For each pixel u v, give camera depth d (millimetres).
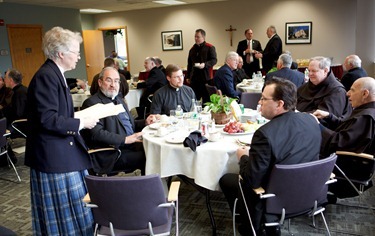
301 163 1652
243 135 2393
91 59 10812
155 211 1588
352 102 2410
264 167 1655
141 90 6117
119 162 2693
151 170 2393
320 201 1808
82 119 1889
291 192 1654
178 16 10062
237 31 9492
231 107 2703
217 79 4793
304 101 3168
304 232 2361
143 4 9312
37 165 1854
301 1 8750
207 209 2578
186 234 2395
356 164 2291
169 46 10398
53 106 1761
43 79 1745
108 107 2201
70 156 1885
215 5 9562
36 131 1832
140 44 10805
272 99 1729
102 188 1507
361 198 2771
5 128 3264
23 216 2805
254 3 9172
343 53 8672
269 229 1882
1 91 4805
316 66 2996
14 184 3512
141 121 3156
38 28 8531
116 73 2785
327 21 8641
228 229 2430
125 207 1548
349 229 2391
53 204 1923
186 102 3488
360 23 7352
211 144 2232
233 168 2172
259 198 1758
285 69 4180
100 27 11289
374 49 7340
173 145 2250
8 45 7812
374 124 2199
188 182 2566
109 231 1725
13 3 7848
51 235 1947
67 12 9398
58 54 1793
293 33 8984
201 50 5832
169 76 3416
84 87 6441
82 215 1969
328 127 2814
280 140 1658
